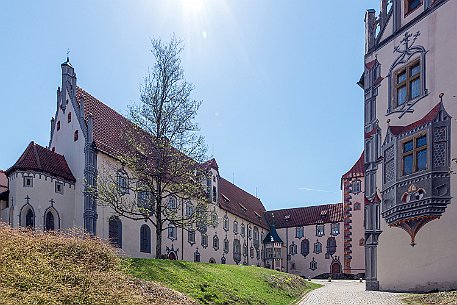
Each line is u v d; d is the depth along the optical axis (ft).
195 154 92.32
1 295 32.91
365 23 84.89
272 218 240.73
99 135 109.81
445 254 63.82
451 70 66.28
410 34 74.38
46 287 37.14
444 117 66.44
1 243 42.98
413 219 69.10
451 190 64.39
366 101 82.89
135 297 41.27
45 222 96.27
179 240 136.36
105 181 94.48
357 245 197.57
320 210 229.66
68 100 113.50
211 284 58.03
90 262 47.65
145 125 91.97
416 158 69.82
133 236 111.34
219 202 174.09
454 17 66.54
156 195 88.89
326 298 67.36
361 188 200.54
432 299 53.47
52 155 105.40
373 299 61.26
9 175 99.96
